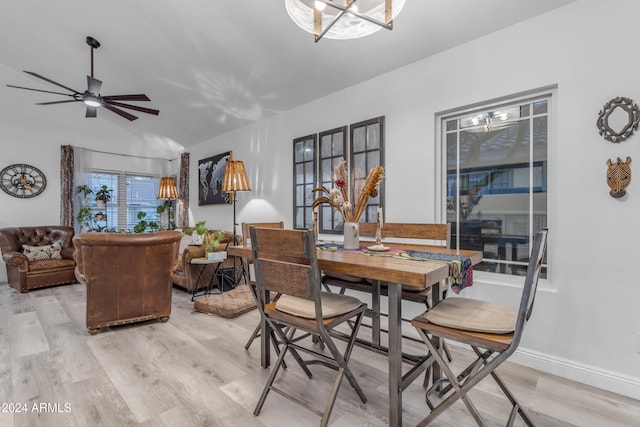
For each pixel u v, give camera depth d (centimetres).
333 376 190
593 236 179
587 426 145
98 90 314
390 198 275
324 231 334
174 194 562
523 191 217
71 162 519
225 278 408
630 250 168
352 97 307
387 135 277
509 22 206
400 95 269
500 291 217
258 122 424
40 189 496
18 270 386
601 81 176
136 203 611
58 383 180
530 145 213
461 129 246
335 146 323
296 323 146
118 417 150
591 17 179
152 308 280
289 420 149
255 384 180
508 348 113
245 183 375
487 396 169
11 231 431
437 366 171
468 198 244
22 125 482
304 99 349
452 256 160
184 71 353
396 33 235
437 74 245
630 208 168
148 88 403
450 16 210
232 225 470
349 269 138
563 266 189
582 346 183
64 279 420
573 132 186
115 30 305
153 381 182
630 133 167
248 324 279
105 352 222
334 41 257
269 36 268
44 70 399
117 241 258
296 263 150
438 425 145
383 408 158
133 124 546
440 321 129
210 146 520
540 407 159
